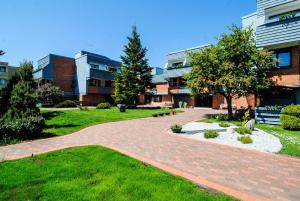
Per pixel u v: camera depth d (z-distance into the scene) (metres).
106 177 5.79
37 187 5.26
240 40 18.53
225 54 18.73
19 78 19.39
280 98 18.61
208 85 19.80
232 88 18.61
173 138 11.85
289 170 6.62
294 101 17.47
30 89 16.95
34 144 10.94
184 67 36.78
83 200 4.58
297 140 10.73
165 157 8.07
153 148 9.52
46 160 7.52
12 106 16.06
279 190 5.23
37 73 44.81
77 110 29.53
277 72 17.53
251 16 22.67
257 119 16.98
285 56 17.30
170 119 21.27
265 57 16.62
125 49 37.34
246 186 5.46
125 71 36.09
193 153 8.62
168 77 40.16
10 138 11.66
